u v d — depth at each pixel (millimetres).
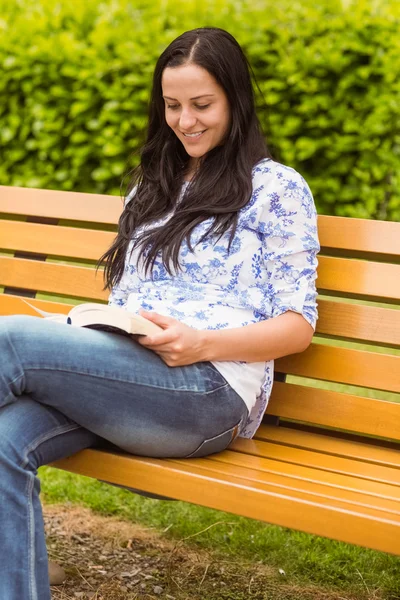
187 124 3018
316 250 3031
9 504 2508
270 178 3027
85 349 2674
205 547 3648
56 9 7008
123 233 3266
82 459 2828
